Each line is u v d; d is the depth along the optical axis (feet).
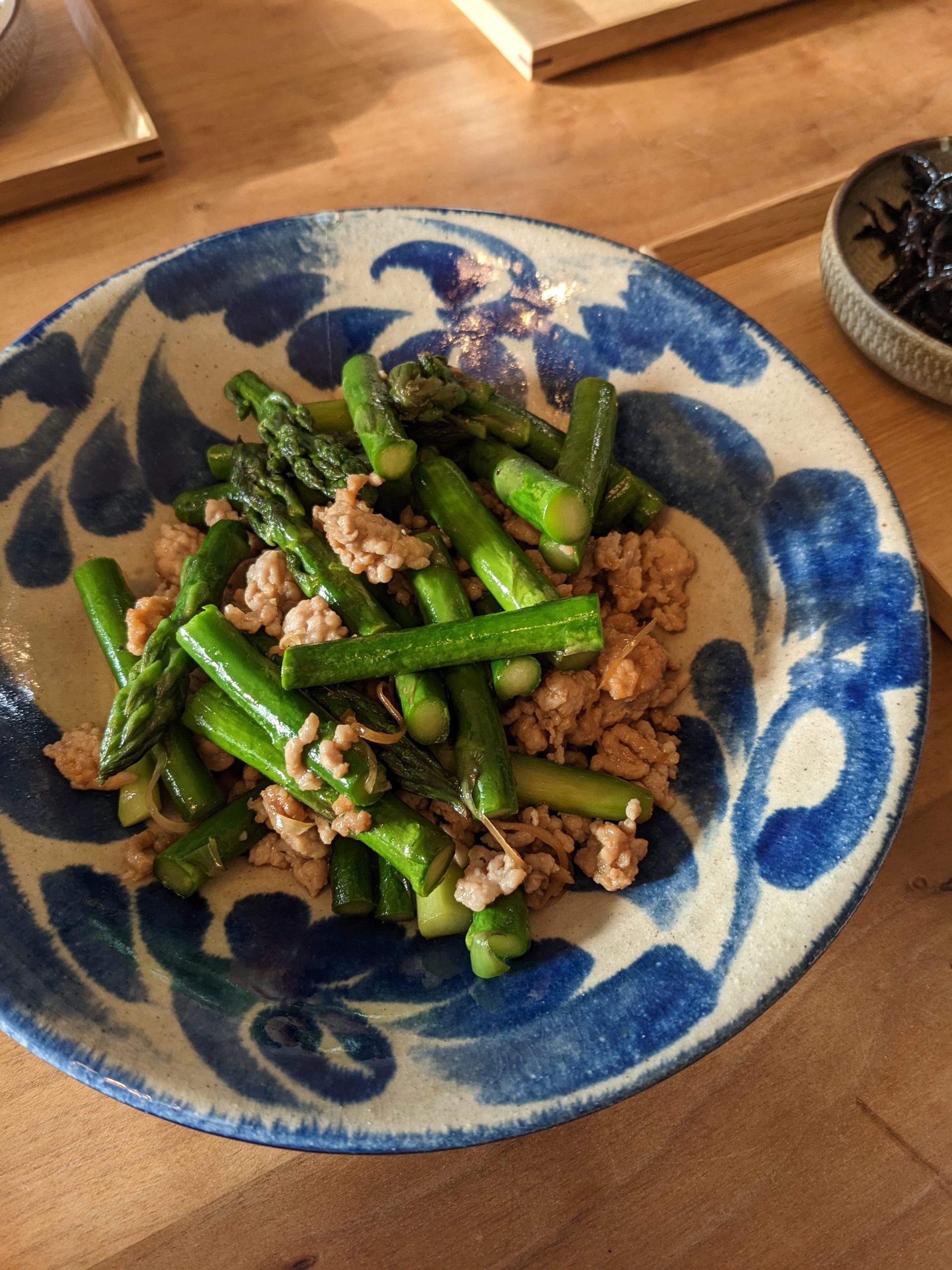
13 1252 0.70
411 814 0.76
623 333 0.93
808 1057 0.78
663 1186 0.74
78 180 1.23
